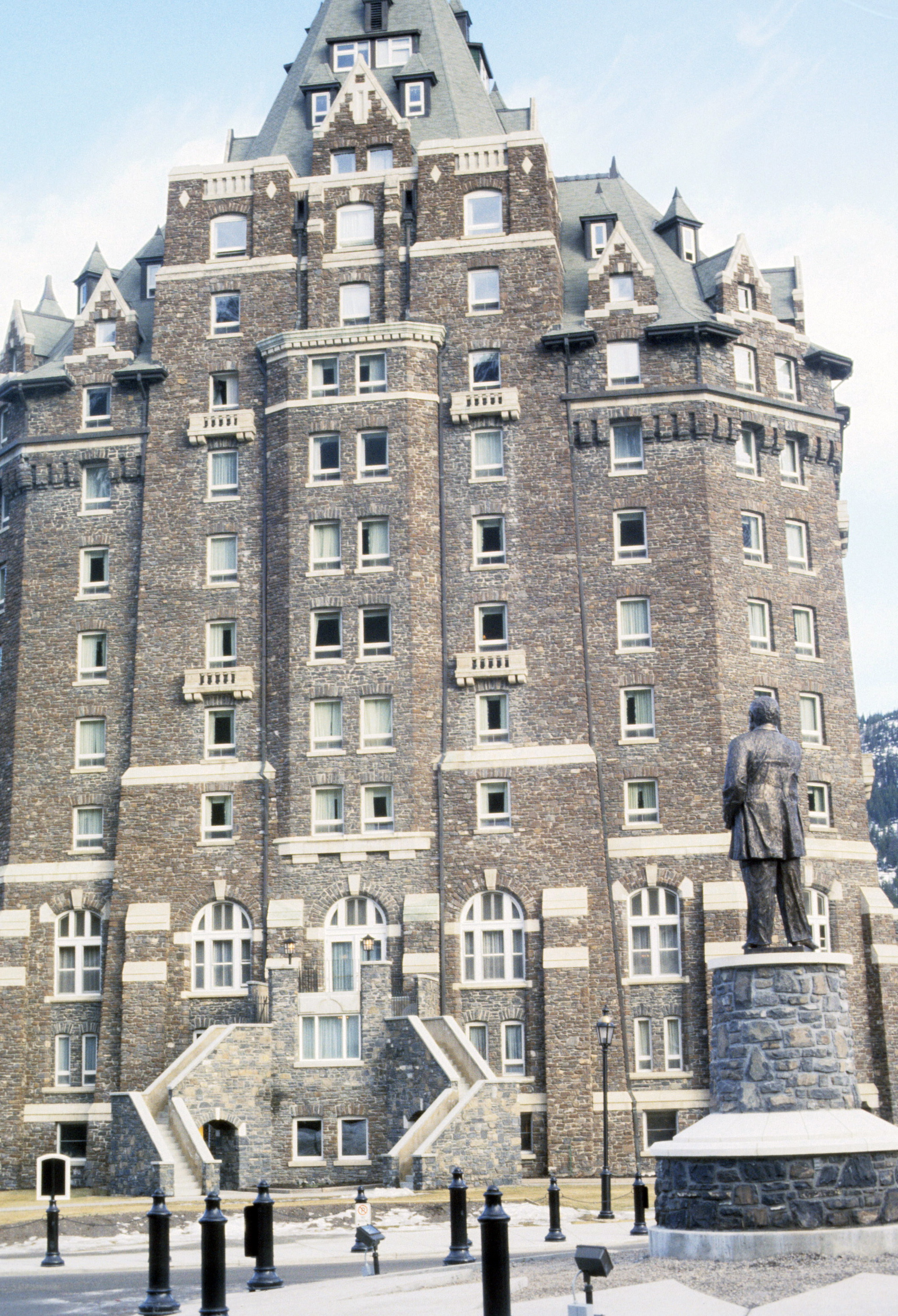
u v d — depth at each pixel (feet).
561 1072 198.08
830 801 222.07
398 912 207.41
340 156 238.68
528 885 206.49
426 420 223.71
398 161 236.84
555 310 227.81
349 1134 194.59
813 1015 89.76
